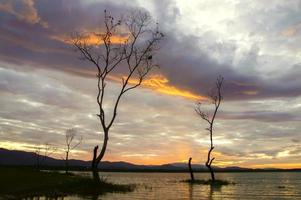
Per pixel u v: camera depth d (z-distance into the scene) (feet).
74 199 97.66
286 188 192.03
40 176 162.91
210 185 212.23
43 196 100.12
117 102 141.18
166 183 234.99
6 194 97.55
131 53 145.18
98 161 133.80
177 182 249.14
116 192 125.49
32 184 123.24
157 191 146.30
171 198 117.70
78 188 123.95
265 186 212.23
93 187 129.08
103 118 138.00
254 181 318.24
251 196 135.54
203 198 121.49
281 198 129.80
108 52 141.49
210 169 226.17
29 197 95.96
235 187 196.85
